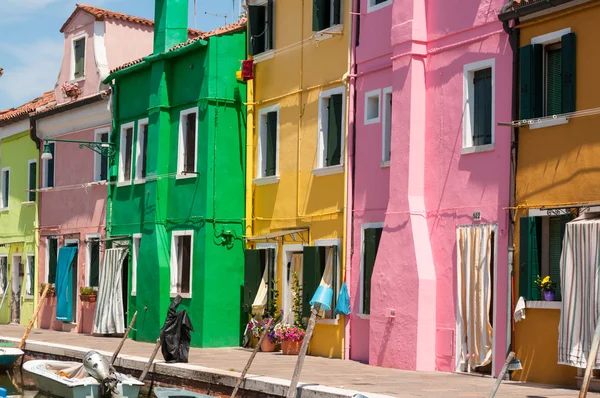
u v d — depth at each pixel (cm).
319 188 2369
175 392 1794
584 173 1681
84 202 3275
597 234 1606
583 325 1623
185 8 2862
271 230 2545
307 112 2428
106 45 3272
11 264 3766
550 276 1744
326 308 1606
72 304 3294
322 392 1557
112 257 3011
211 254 2600
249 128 2639
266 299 2514
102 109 3169
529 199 1783
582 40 1694
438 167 1998
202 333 2581
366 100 2227
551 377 1709
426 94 2039
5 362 2536
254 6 2622
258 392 1739
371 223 2186
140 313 2822
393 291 2030
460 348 1909
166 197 2792
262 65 2611
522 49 1795
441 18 2009
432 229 2003
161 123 2797
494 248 1850
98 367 1988
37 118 3538
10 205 3794
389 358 2025
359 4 2264
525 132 1800
